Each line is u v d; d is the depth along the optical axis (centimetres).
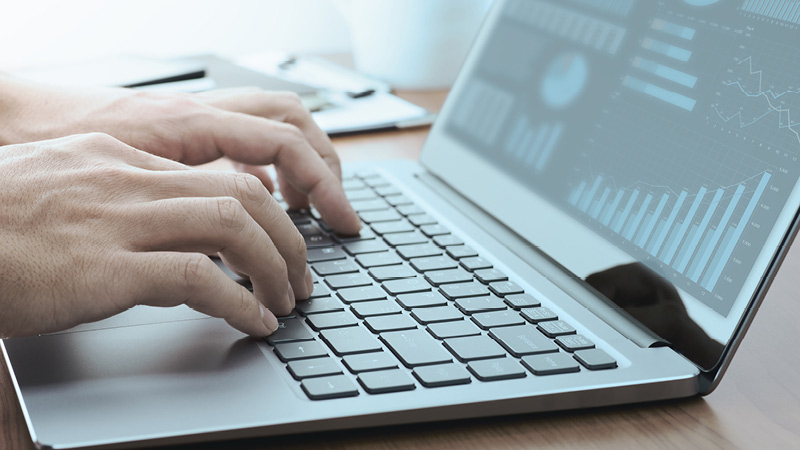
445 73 108
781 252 43
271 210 48
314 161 63
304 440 38
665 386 42
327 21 147
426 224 65
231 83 98
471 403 39
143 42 139
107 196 45
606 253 54
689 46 56
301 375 41
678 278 48
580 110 64
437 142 79
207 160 65
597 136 61
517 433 40
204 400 39
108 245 43
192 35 142
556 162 63
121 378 41
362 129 91
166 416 37
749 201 46
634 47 61
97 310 43
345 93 100
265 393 40
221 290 43
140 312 48
